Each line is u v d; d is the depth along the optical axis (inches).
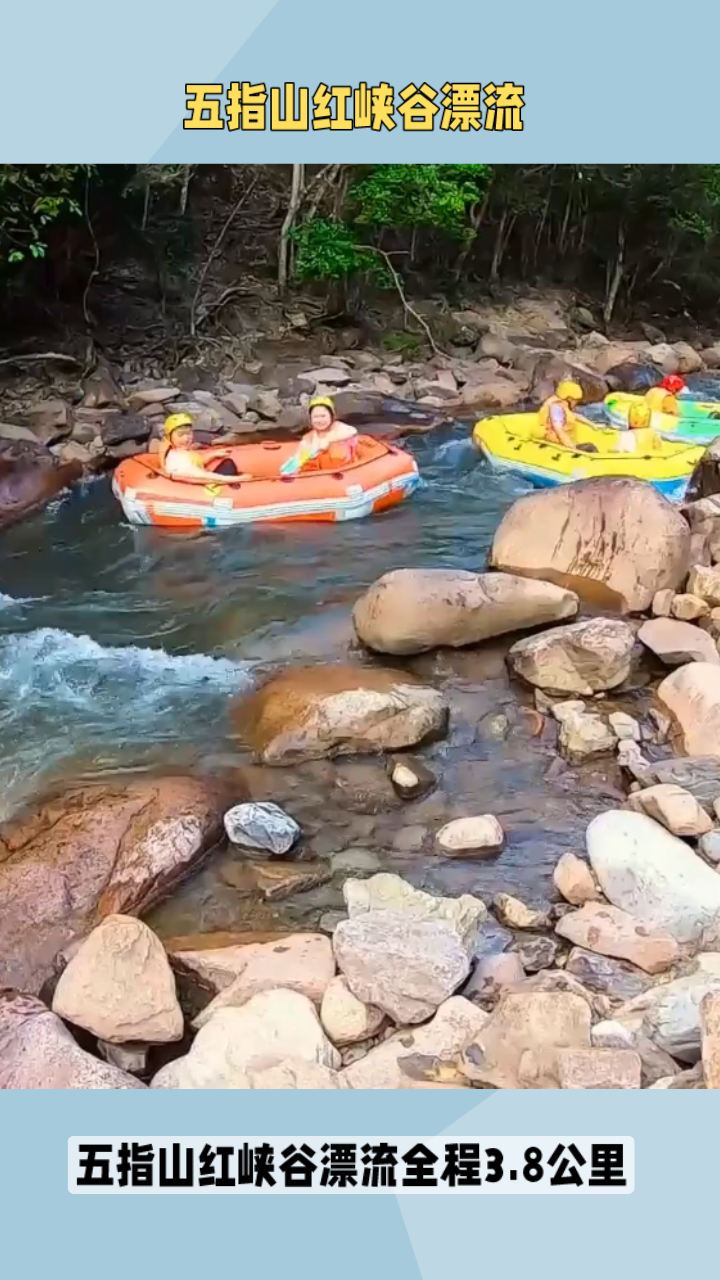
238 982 166.1
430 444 485.1
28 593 319.9
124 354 517.3
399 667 268.1
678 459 410.0
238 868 201.3
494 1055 143.8
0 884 187.9
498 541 316.5
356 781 226.2
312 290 615.5
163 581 329.4
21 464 396.2
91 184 490.3
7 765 228.2
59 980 165.8
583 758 232.7
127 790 215.2
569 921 179.6
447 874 199.6
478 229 729.0
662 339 761.6
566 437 434.9
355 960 160.6
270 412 489.4
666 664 261.3
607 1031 148.1
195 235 582.2
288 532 370.6
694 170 733.9
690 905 177.0
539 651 252.8
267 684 259.0
